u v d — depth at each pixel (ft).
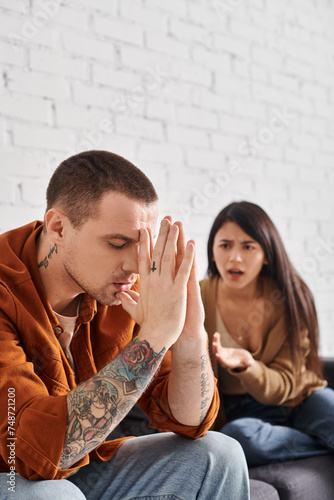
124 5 6.25
